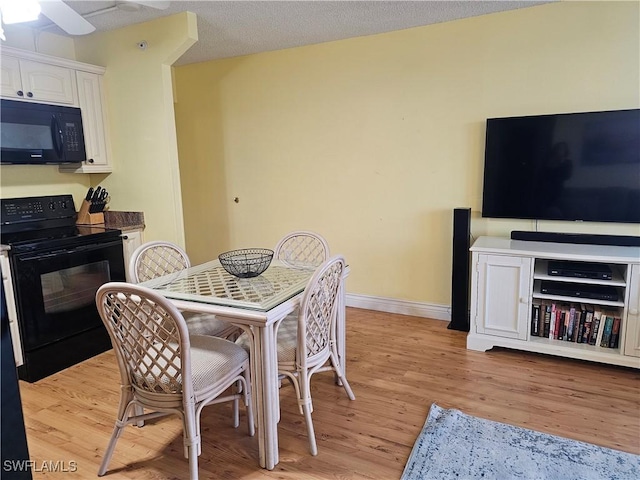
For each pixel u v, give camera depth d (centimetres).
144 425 228
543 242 309
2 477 77
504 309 293
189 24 311
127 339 176
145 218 361
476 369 278
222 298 198
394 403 242
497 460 191
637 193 283
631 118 278
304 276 238
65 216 359
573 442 203
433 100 347
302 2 288
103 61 352
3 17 189
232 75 429
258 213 443
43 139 312
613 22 284
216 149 453
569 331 286
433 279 370
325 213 409
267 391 187
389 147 370
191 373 174
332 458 198
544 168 306
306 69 393
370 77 368
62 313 296
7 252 268
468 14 317
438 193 356
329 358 231
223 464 196
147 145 348
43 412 241
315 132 400
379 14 313
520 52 312
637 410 229
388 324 361
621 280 267
